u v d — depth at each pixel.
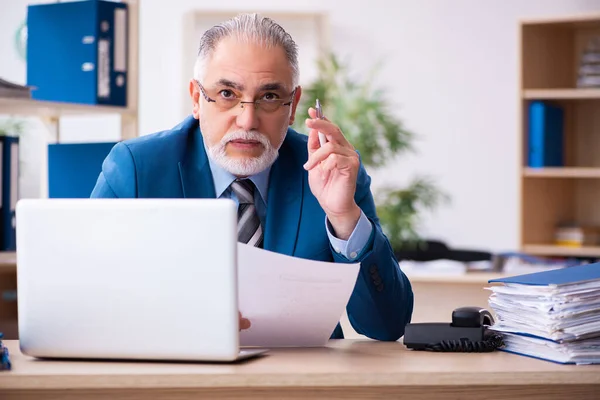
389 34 7.14
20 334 1.75
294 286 1.80
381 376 1.61
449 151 7.12
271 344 1.91
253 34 2.10
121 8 3.77
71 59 3.73
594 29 5.87
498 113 7.12
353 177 1.99
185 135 2.32
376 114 6.52
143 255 1.68
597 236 5.75
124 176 2.22
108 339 1.70
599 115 5.88
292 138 2.35
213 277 1.66
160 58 7.11
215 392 1.67
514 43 7.08
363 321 2.16
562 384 1.75
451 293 3.57
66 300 1.71
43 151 3.92
